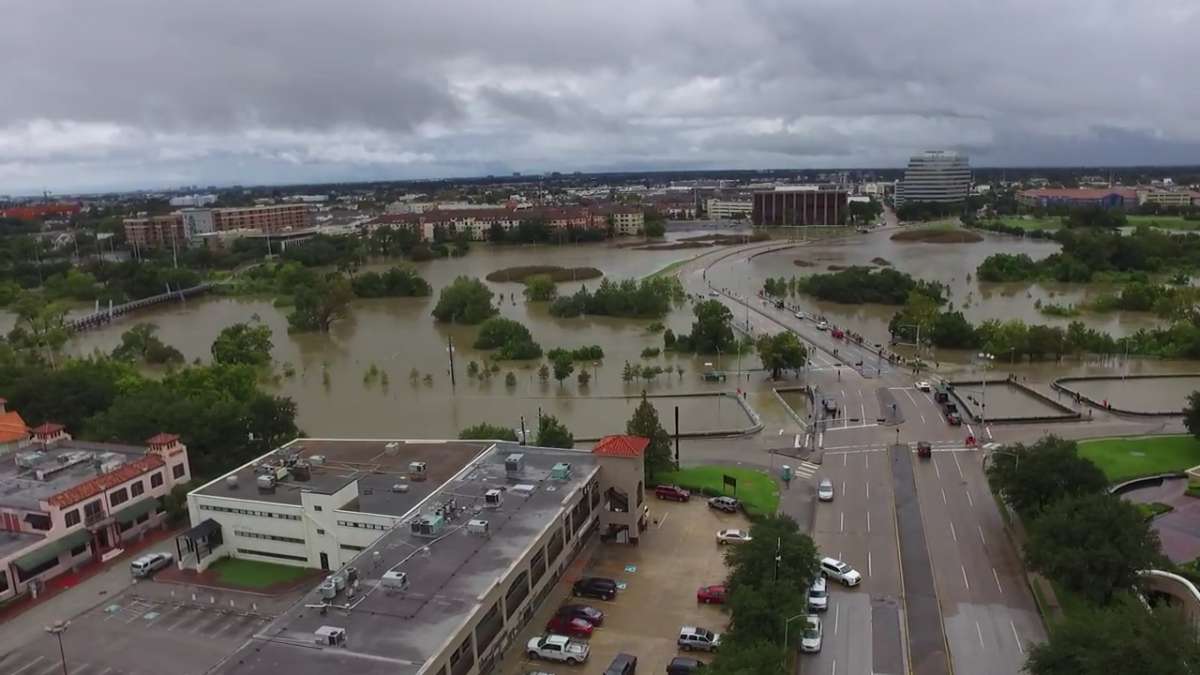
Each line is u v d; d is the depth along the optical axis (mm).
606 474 136125
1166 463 160750
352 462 148500
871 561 127125
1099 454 165625
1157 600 107562
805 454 172750
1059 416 190250
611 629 110625
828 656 103750
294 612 95312
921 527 137875
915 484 155500
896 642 106375
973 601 115562
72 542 132625
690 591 120062
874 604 115312
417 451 152875
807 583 112625
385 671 83188
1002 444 170500
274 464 145125
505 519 118938
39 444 164625
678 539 136875
